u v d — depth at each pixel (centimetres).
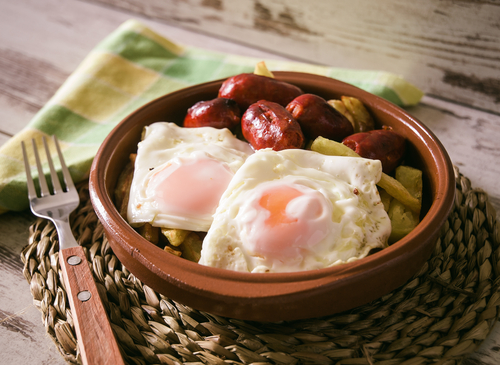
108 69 56
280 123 38
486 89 52
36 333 37
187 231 36
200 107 41
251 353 33
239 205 34
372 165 36
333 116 40
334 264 33
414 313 35
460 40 51
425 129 39
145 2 69
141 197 37
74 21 70
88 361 32
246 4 61
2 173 45
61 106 52
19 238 43
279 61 57
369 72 53
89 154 47
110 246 38
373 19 55
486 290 36
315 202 34
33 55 64
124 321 36
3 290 40
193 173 37
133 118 41
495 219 40
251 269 33
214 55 58
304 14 58
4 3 74
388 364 33
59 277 38
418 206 37
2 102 57
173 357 34
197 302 33
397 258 32
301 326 35
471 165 47
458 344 33
